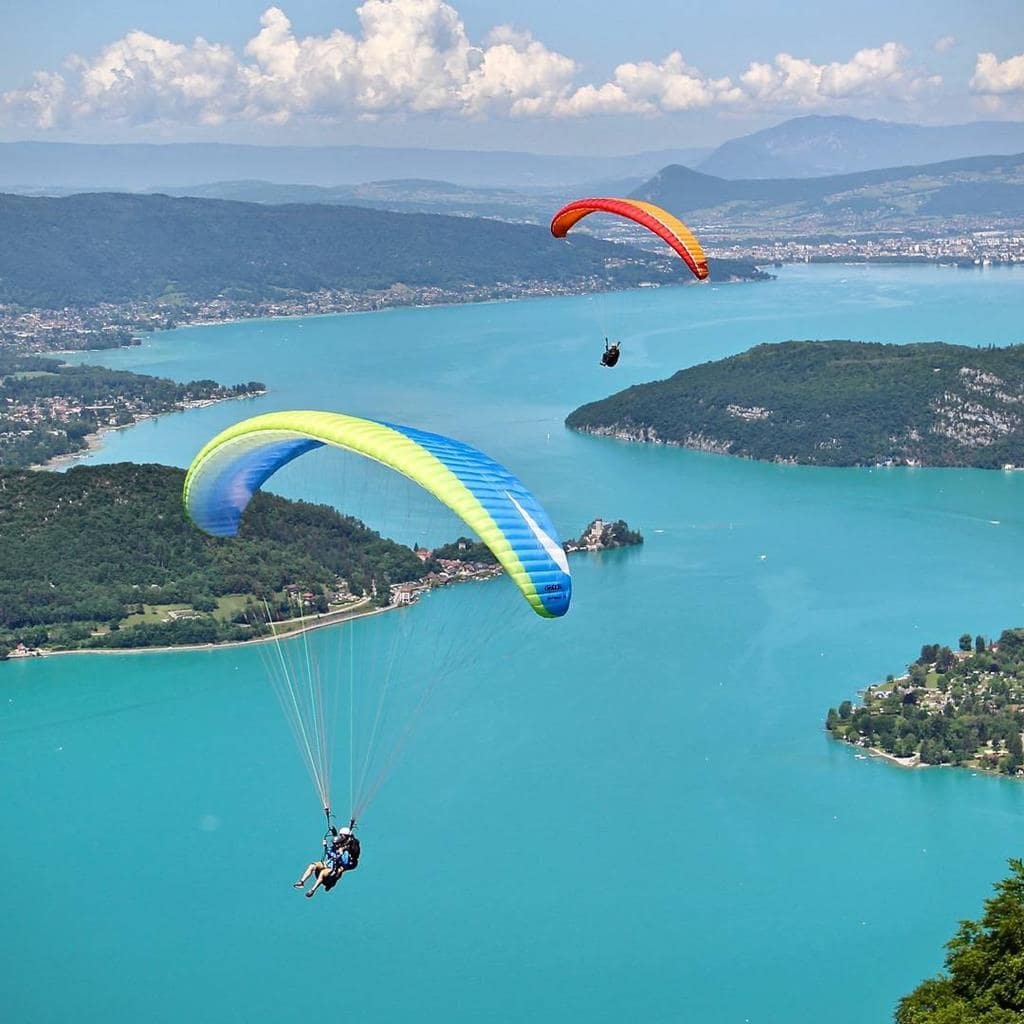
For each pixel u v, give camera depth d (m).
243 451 46.84
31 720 133.00
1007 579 169.38
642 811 108.94
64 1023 85.69
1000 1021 49.19
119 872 101.75
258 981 89.31
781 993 87.38
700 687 133.50
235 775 117.38
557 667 138.88
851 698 131.38
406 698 132.12
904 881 100.06
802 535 191.88
